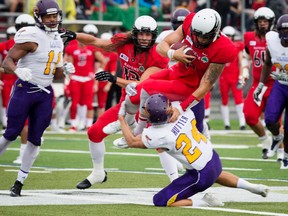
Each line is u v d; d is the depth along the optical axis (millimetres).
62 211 22094
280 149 36969
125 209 22531
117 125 26844
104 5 62219
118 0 62125
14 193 25188
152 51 27266
